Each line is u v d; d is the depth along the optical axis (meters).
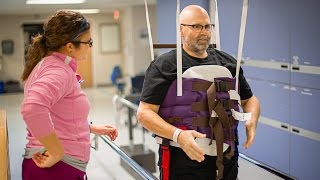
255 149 4.82
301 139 4.07
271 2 4.32
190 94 1.79
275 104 4.42
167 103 1.81
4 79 14.27
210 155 1.82
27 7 11.04
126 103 5.84
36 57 1.62
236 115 1.83
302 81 3.97
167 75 1.78
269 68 4.45
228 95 1.83
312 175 3.95
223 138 1.77
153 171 5.17
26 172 1.67
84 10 12.95
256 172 4.30
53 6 11.03
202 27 1.81
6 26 14.14
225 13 5.19
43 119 1.42
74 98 1.61
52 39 1.58
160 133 1.71
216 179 1.84
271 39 4.37
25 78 1.66
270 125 4.54
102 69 15.32
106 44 15.22
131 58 12.99
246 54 4.84
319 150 3.83
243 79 2.02
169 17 6.78
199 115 1.78
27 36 14.38
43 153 1.61
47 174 1.62
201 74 1.80
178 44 1.76
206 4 5.61
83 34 1.62
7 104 11.10
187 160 1.83
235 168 1.93
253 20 4.65
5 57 14.22
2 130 2.76
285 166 4.34
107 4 11.11
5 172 1.94
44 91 1.44
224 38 5.25
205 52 1.92
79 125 1.66
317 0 3.67
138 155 5.13
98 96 12.42
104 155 5.77
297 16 3.95
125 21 13.88
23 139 6.85
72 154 1.64
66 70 1.56
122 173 5.07
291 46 4.07
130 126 6.09
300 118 4.05
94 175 5.02
